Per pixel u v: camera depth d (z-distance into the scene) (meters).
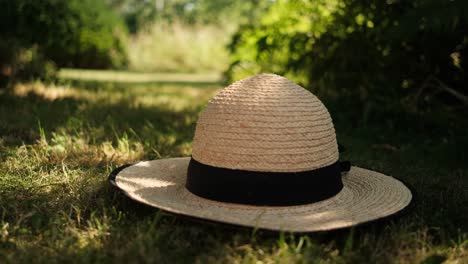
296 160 0.92
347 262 0.84
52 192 1.05
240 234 0.87
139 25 10.21
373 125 1.67
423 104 1.66
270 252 0.85
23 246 0.86
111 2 11.51
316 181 0.94
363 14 1.71
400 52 1.66
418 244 0.89
